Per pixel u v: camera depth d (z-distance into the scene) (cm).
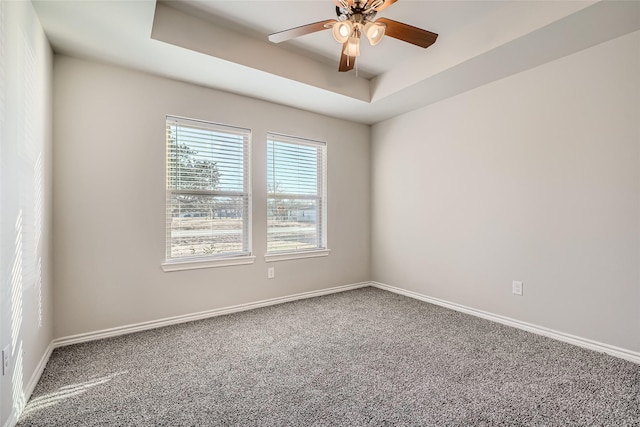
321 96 330
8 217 145
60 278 240
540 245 263
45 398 173
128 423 153
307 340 252
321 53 294
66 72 243
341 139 412
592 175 233
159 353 229
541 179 262
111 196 260
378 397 174
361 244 433
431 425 151
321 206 404
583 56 237
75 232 246
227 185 326
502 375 197
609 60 224
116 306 263
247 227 341
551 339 253
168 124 291
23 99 166
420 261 371
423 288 368
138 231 272
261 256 344
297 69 294
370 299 372
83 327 249
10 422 147
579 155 240
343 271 415
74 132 245
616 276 222
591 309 234
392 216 409
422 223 368
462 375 197
